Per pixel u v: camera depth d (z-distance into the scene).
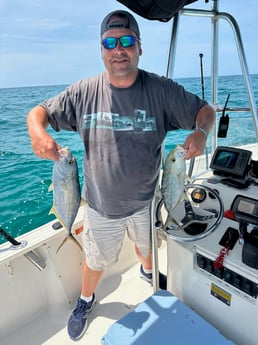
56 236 1.86
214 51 2.20
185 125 1.58
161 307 1.39
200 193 1.67
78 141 9.71
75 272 2.00
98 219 1.72
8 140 10.95
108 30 1.37
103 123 1.52
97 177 1.61
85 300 1.84
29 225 4.70
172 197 1.33
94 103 1.52
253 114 2.13
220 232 1.39
